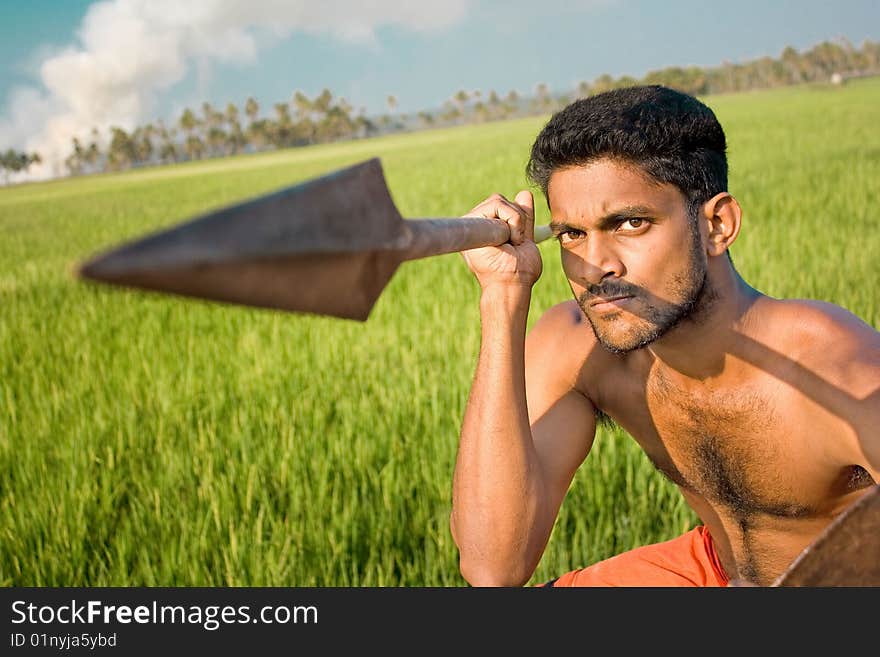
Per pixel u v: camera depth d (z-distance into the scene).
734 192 14.73
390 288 8.38
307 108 160.25
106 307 8.82
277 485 4.10
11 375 6.84
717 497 2.07
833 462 1.83
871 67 128.62
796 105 52.81
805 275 7.41
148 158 160.12
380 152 60.19
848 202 11.96
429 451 4.32
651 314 1.63
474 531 1.89
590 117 1.58
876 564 1.23
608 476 3.85
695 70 128.00
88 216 31.19
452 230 1.39
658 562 2.27
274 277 0.77
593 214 1.58
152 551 3.70
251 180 47.31
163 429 4.93
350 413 4.78
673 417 2.00
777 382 1.82
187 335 7.36
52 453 4.78
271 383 5.54
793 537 2.03
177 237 0.65
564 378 2.14
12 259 17.64
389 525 3.70
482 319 1.84
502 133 66.06
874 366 1.73
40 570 3.62
